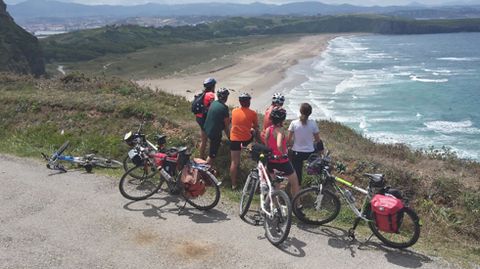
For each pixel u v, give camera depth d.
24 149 12.11
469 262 6.81
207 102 10.01
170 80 71.75
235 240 7.03
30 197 8.66
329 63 97.50
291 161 8.27
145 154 8.80
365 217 7.06
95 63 112.88
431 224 8.70
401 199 6.92
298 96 51.97
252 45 157.88
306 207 7.86
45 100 15.23
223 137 11.19
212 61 102.62
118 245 6.83
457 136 34.25
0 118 14.50
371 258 6.61
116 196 8.79
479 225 8.84
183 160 8.14
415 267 6.41
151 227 7.45
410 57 115.12
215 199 8.14
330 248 6.88
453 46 158.38
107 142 12.52
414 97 52.50
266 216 7.22
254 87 60.06
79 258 6.44
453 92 56.41
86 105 14.66
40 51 89.50
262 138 8.61
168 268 6.22
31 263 6.28
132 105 14.28
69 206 8.25
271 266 6.29
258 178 7.63
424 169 12.43
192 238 7.09
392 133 35.00
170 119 13.62
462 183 10.65
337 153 12.01
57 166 10.41
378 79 69.12
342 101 48.91
